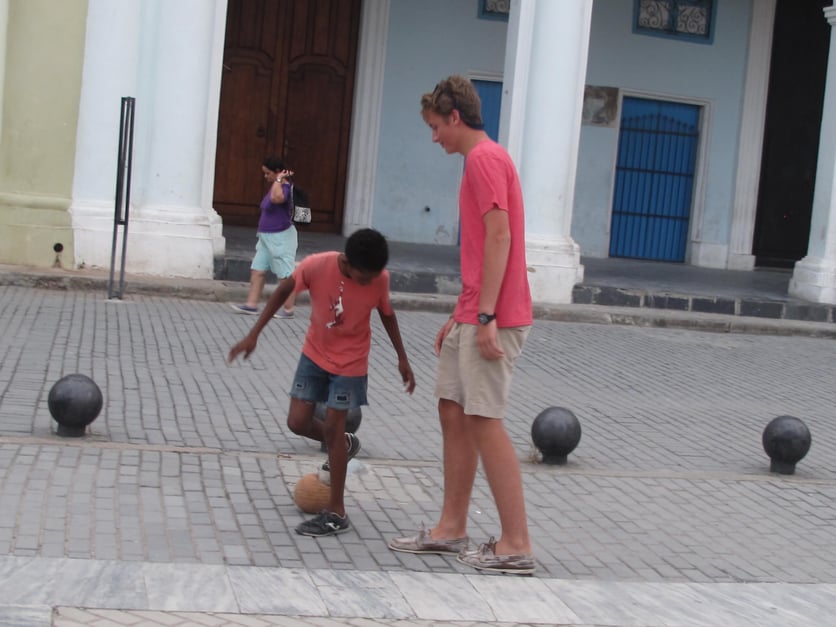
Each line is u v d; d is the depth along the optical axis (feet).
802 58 84.79
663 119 82.58
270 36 75.77
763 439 34.19
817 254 67.62
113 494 25.18
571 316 59.21
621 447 35.32
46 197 54.60
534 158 60.64
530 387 42.96
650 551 25.64
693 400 43.57
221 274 56.54
